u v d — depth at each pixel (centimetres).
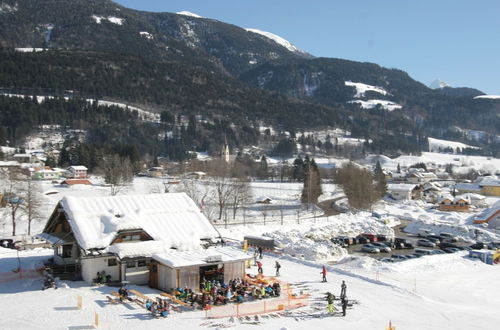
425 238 9262
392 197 16700
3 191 10275
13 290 4556
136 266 4822
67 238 5100
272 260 6412
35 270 5275
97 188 15362
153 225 5169
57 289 4569
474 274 6091
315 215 12106
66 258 5284
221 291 4350
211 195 13075
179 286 4419
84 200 5269
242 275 4825
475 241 9050
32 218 8700
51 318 3734
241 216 11656
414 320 4034
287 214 12275
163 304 3953
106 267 4825
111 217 4975
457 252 7400
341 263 6556
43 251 6431
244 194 12288
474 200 14825
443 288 5303
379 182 16512
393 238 9012
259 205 13975
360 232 9350
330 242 8088
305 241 7575
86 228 4878
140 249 4716
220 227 9362
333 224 9906
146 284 4862
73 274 5147
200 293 4450
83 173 19362
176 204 5578
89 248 4647
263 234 8550
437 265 6438
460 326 3934
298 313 4066
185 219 5406
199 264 4459
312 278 5394
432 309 4384
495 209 10800
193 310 4038
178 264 4381
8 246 7212
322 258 6712
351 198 13388
